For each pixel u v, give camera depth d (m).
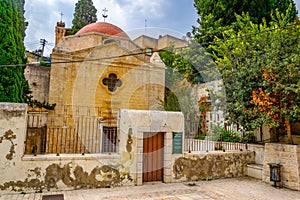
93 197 5.17
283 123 7.33
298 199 5.49
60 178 5.53
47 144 9.03
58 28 17.05
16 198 4.89
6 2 7.36
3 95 6.79
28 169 5.29
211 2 14.45
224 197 5.52
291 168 6.36
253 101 7.23
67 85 9.95
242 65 8.25
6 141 5.18
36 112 9.25
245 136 9.16
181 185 6.45
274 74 6.61
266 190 6.18
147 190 5.88
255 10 13.62
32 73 12.87
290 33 7.51
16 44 7.91
